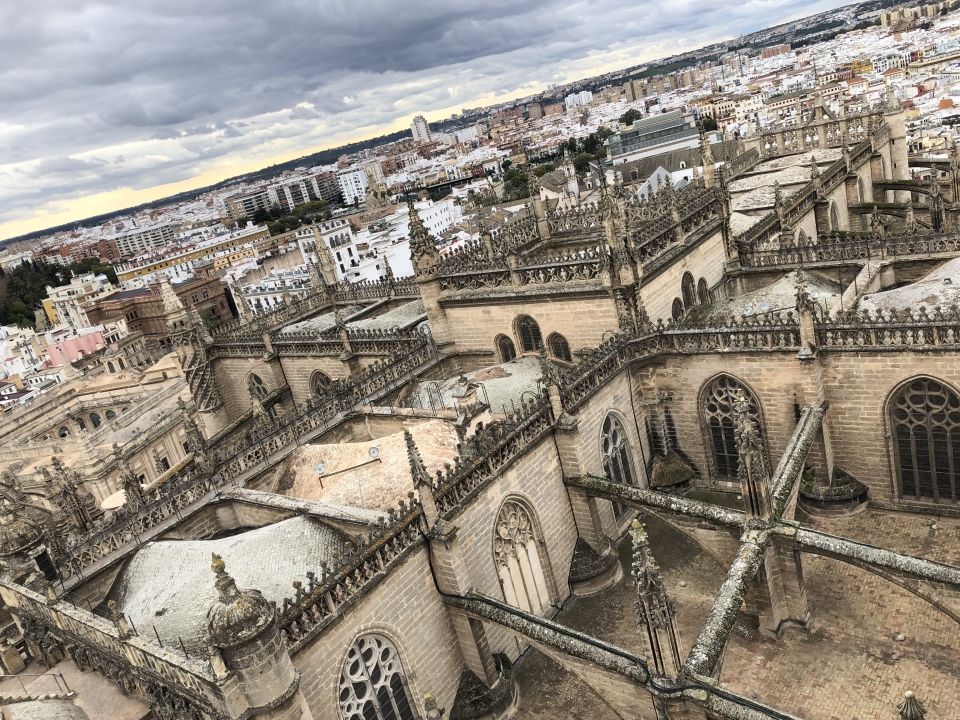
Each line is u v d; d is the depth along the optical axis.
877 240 56.97
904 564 30.69
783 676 33.94
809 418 41.91
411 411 45.69
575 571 41.59
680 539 44.75
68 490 42.53
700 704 26.55
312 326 75.75
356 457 40.78
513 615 32.00
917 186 92.25
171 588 32.22
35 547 34.25
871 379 41.28
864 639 34.84
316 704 28.00
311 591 27.91
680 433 49.06
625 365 46.56
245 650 23.56
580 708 34.38
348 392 49.56
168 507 38.62
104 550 35.72
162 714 26.95
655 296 50.25
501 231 61.25
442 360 56.00
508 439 37.50
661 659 27.12
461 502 34.47
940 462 41.06
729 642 36.62
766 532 34.53
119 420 116.56
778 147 105.69
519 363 50.56
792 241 69.25
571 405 41.91
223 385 77.25
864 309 46.44
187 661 25.19
